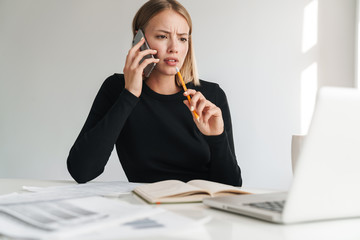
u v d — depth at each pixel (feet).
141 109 4.75
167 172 4.69
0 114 10.39
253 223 1.90
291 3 9.59
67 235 1.52
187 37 4.46
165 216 1.89
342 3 9.46
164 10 4.32
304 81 9.57
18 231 1.53
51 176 10.22
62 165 10.21
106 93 4.91
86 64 10.11
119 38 10.00
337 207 1.87
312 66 9.55
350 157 1.77
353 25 9.43
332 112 1.67
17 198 2.42
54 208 1.94
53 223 1.63
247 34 9.68
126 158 4.79
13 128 10.37
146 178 4.72
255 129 9.64
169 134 4.70
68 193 2.72
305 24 9.57
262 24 9.66
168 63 4.34
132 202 2.52
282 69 9.62
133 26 4.76
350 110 1.69
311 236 1.66
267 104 9.64
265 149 9.61
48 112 10.23
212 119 3.95
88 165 3.96
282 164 9.58
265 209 1.94
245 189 3.29
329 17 9.51
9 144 10.37
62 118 10.19
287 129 9.60
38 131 10.27
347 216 1.94
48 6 10.22
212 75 9.72
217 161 4.20
